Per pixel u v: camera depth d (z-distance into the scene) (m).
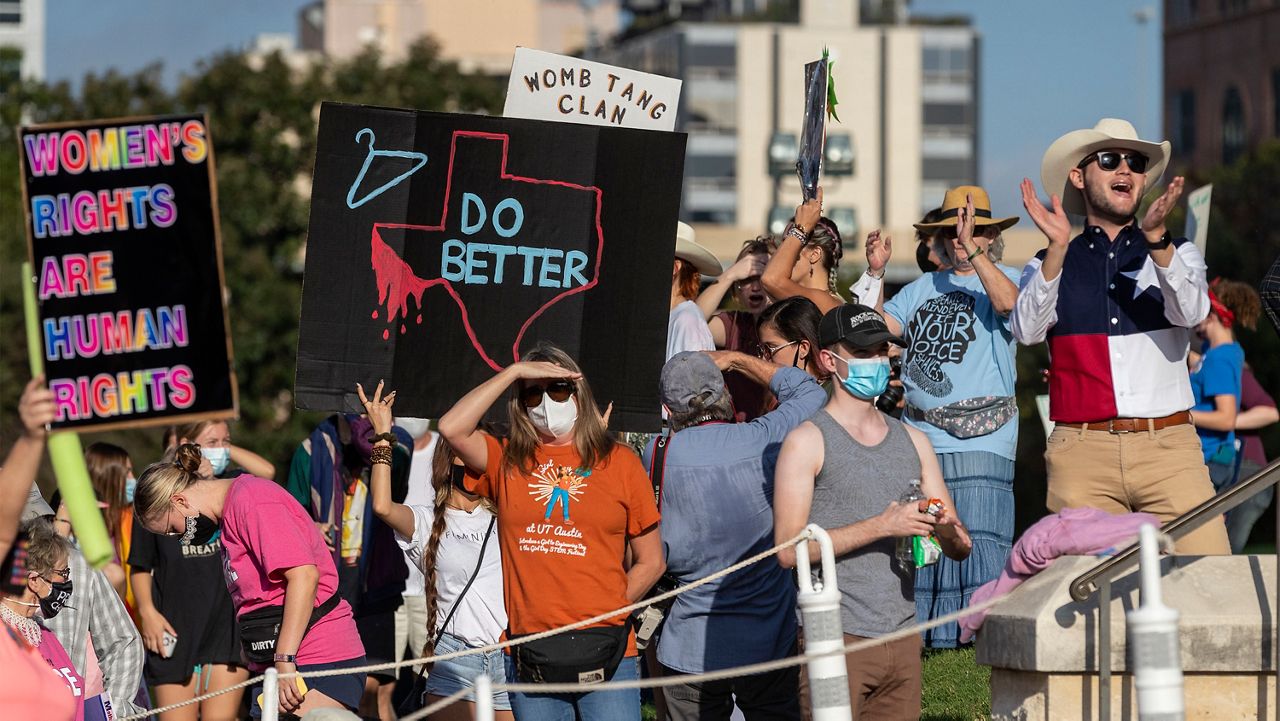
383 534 14.25
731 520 9.97
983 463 13.27
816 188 12.61
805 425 9.19
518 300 10.76
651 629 10.09
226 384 7.12
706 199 125.81
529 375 9.16
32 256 7.17
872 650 9.02
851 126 128.25
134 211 7.18
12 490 7.02
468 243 10.74
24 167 7.18
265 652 10.98
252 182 58.22
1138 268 10.91
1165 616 7.10
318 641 11.06
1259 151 59.41
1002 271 13.53
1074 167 11.26
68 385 7.06
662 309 10.80
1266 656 8.23
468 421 9.23
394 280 10.68
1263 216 57.72
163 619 13.48
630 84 11.98
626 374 10.76
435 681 10.89
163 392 7.12
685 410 10.33
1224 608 8.25
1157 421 10.80
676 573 10.15
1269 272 10.68
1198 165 101.25
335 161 10.68
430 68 64.31
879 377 9.10
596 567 9.21
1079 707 8.22
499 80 67.19
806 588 8.14
